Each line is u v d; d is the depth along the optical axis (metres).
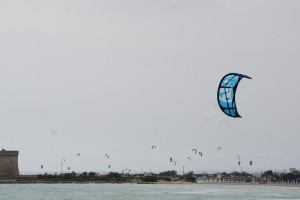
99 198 137.75
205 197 142.38
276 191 186.62
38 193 164.12
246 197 140.88
